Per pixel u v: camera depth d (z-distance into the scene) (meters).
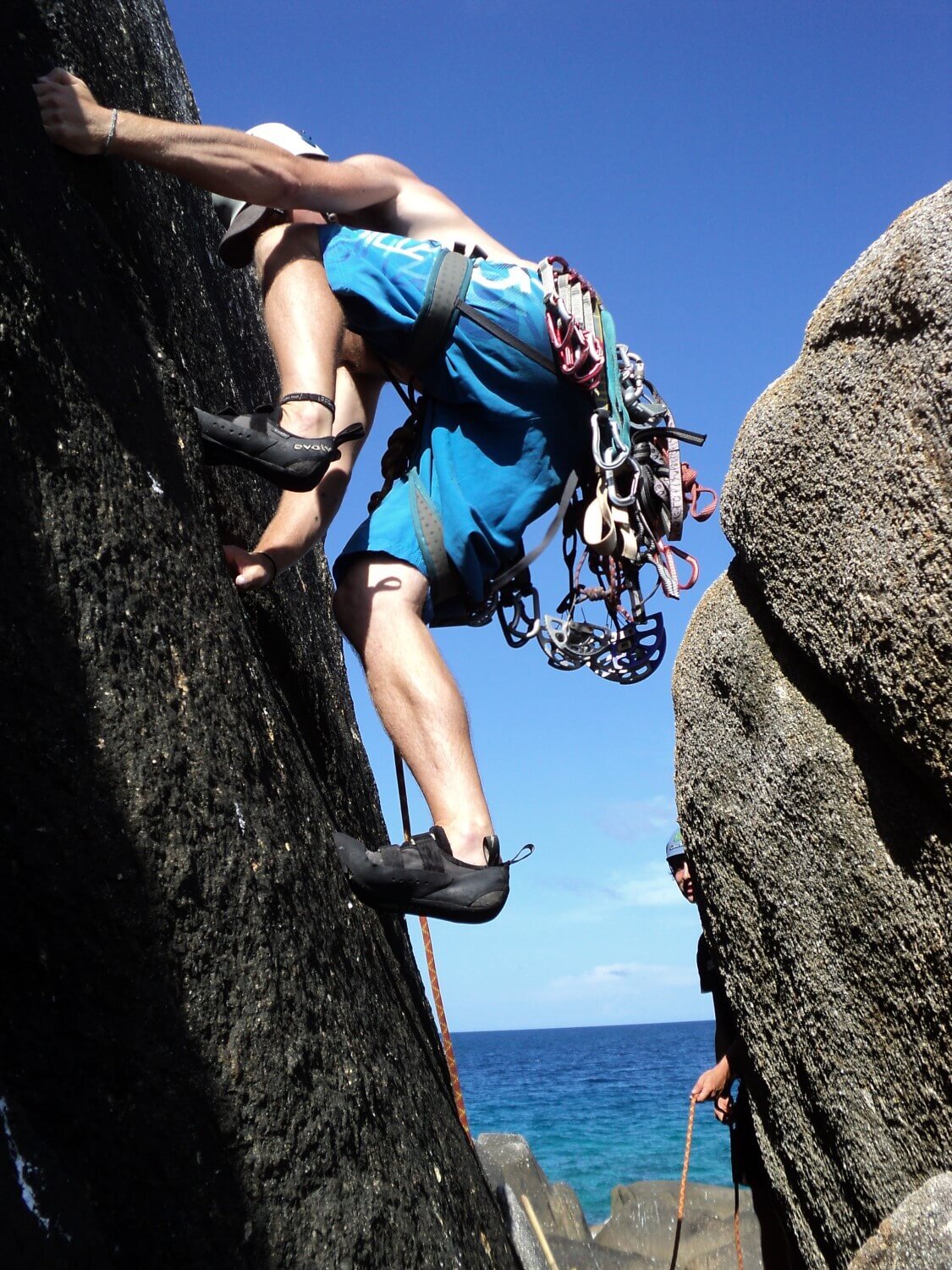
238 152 2.45
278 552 2.52
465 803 2.46
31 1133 1.54
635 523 2.75
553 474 2.71
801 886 2.61
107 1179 1.65
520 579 2.86
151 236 2.75
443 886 2.36
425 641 2.54
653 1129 38.12
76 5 2.63
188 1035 1.80
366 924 2.77
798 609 2.48
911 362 2.09
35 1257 1.40
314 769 2.79
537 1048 127.81
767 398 2.58
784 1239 3.91
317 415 2.49
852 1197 2.62
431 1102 2.81
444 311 2.59
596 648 2.86
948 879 2.16
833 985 2.54
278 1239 1.88
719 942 3.06
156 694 1.92
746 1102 4.02
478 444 2.68
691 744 3.04
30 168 2.03
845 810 2.42
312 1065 2.08
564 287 2.65
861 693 2.29
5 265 1.78
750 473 2.58
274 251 2.68
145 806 1.81
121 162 2.62
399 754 2.75
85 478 1.89
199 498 2.32
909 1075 2.34
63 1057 1.63
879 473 2.17
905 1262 2.12
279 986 2.04
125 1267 1.64
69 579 1.79
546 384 2.64
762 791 2.71
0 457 1.69
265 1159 1.90
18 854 1.61
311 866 2.35
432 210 2.77
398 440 2.81
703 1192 11.93
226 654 2.23
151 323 2.42
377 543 2.58
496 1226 3.17
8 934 1.60
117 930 1.71
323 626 3.82
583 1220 10.38
